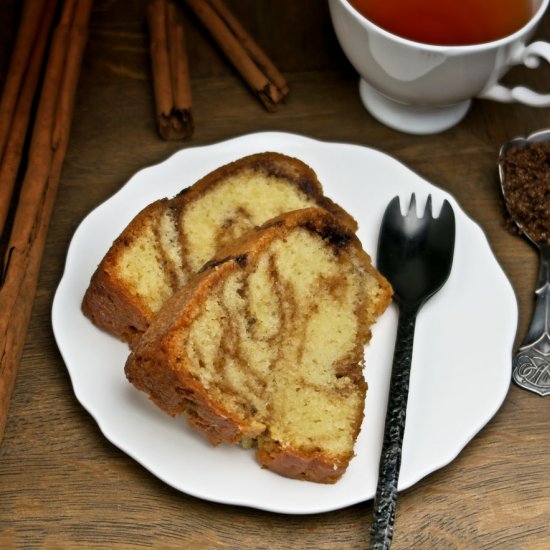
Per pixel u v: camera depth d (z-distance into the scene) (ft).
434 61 2.14
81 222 2.13
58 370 2.07
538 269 2.20
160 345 1.91
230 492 1.94
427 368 2.05
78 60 2.30
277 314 2.00
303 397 1.97
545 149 2.23
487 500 2.00
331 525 1.97
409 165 2.29
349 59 2.27
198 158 2.20
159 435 1.97
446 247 2.14
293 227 2.04
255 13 2.44
